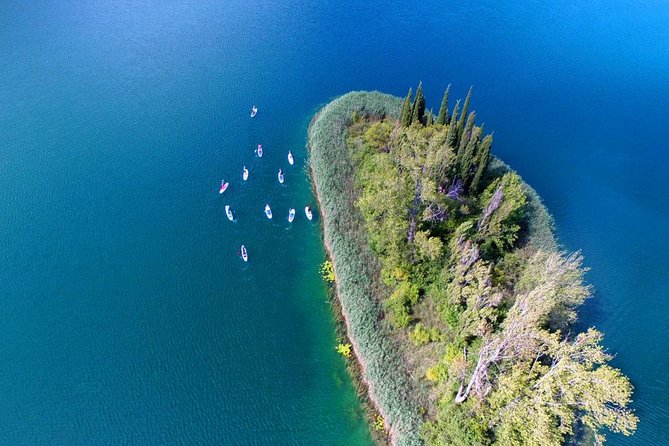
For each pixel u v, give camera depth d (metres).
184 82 126.88
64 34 145.75
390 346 65.50
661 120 117.50
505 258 73.12
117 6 164.12
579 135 111.44
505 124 114.31
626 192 96.06
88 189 95.31
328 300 76.56
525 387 50.25
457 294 63.66
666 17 170.38
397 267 71.31
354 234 81.25
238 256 83.94
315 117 115.38
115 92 121.81
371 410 62.88
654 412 61.31
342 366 68.19
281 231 88.25
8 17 153.25
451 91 128.25
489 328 59.59
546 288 52.56
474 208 78.62
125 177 98.19
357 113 108.12
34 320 73.88
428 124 92.81
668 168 102.50
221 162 102.44
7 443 60.66
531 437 48.34
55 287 78.44
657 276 79.25
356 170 92.94
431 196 68.50
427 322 66.88
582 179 98.81
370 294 71.94
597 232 87.00
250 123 113.56
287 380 67.06
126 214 90.81
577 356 48.81
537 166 101.50
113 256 83.50
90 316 74.62
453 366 57.47
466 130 81.00
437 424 56.38
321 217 90.56
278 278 80.62
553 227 83.44
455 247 68.44
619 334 69.81
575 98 125.25
